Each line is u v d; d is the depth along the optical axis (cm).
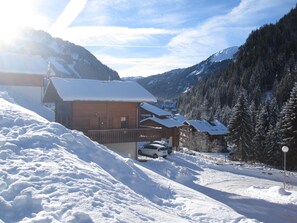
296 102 4291
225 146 6656
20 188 615
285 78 9488
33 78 3912
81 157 1006
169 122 4359
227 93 11875
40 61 4178
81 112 2656
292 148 4250
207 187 2319
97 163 1066
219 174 2902
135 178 1122
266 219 1611
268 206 1858
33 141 933
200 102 13075
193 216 939
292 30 14062
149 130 2877
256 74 11738
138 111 2973
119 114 2867
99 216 576
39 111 3497
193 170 2939
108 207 644
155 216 723
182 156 3584
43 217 517
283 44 13125
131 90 2952
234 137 4909
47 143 956
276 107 6525
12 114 1169
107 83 2958
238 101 4934
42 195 601
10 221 516
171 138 4238
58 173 729
